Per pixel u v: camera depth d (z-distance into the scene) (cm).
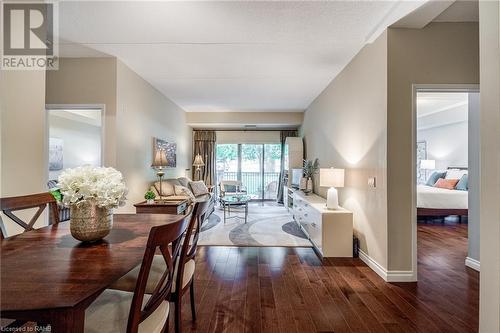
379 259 272
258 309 206
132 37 282
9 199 154
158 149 477
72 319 81
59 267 106
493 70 124
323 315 199
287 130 827
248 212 633
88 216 133
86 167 141
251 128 817
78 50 312
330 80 432
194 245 173
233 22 252
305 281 257
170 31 269
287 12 235
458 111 583
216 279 261
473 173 293
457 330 181
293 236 416
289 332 178
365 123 304
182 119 664
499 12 121
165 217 203
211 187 721
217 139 825
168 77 416
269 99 561
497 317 121
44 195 178
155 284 153
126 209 359
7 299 81
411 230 257
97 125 728
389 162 257
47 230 163
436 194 515
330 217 322
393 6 224
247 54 331
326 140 464
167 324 146
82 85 331
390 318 195
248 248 358
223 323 188
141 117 412
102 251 126
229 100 574
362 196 312
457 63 258
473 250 292
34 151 208
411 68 258
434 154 690
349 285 248
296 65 367
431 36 259
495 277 122
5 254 121
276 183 853
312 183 539
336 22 251
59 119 611
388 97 257
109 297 125
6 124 184
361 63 315
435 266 296
